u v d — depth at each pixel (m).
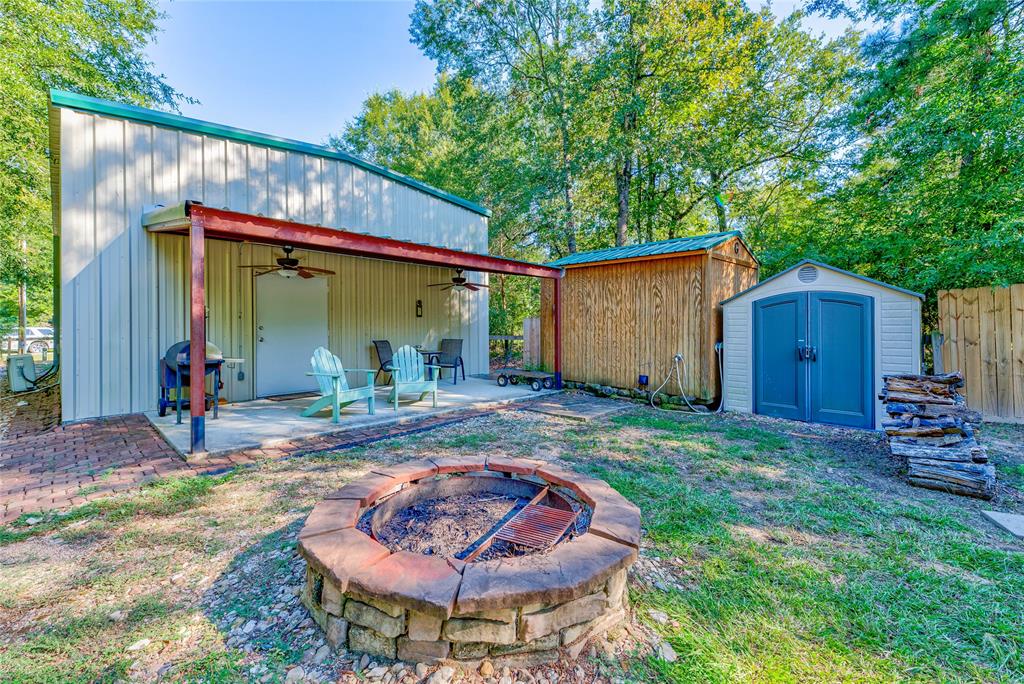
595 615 1.63
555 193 12.94
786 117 12.76
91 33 9.74
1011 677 1.49
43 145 8.74
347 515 1.93
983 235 5.82
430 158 17.48
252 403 6.09
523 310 15.94
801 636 1.69
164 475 3.30
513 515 2.32
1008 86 5.64
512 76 13.00
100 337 5.03
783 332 5.61
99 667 1.52
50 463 3.57
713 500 2.95
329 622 1.63
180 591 1.96
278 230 4.25
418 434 4.60
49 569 2.12
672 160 12.34
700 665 1.54
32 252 10.97
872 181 7.77
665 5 11.85
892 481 3.38
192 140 5.67
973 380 5.16
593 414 5.68
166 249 5.46
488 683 1.45
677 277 6.55
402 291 8.44
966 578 2.05
